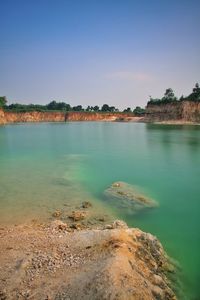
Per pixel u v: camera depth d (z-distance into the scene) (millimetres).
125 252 9469
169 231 14836
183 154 38750
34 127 102562
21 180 24453
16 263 9727
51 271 9102
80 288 8016
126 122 148375
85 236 11023
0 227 14250
